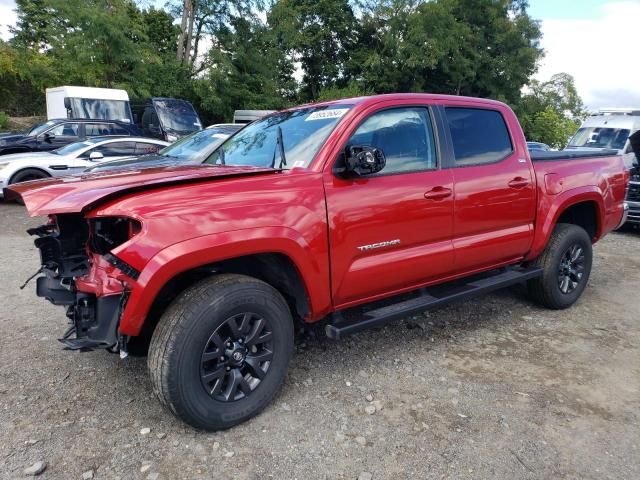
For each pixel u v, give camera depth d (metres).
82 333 2.80
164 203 2.63
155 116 17.23
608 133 13.01
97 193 2.65
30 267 6.00
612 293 5.60
